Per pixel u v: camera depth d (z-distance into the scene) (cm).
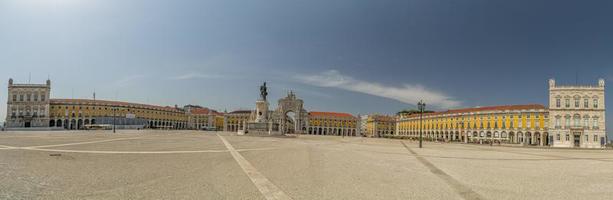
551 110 6950
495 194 930
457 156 2273
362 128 19188
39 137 3441
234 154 1902
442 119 11362
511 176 1281
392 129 15700
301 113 14188
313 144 3462
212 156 1747
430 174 1287
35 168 1180
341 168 1403
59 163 1327
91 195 807
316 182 1049
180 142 3008
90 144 2417
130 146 2320
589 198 909
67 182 950
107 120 12056
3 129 7931
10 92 11244
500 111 9081
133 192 847
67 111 12119
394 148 3188
